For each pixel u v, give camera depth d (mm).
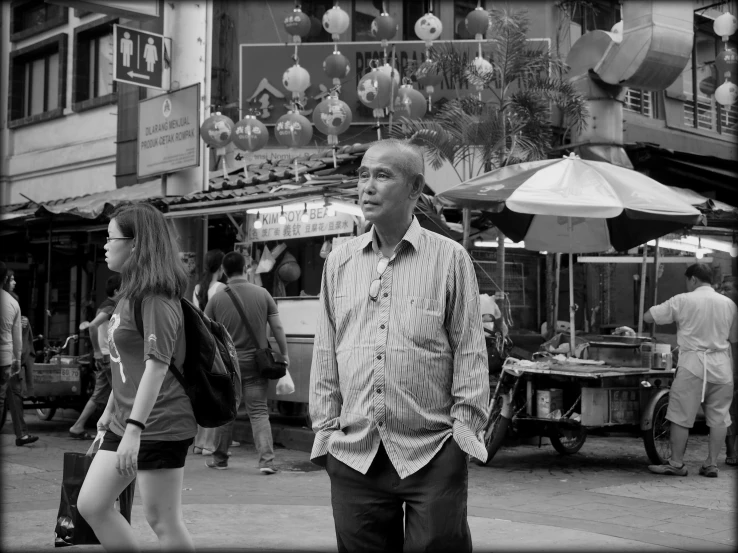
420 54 14812
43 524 5539
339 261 3061
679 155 13648
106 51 17734
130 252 3666
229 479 7414
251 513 5930
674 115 17188
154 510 3605
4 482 7234
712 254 12570
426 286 2912
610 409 8023
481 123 10969
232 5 15297
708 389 7746
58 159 18281
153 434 3541
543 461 8664
